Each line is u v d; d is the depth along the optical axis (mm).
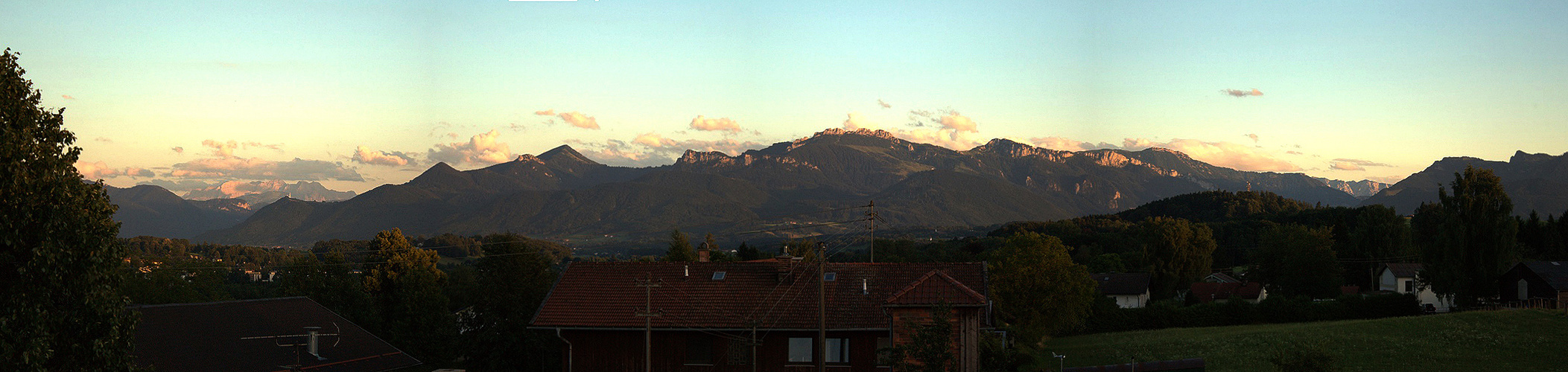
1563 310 63969
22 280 21969
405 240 76875
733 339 41188
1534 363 46969
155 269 69125
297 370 38938
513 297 57406
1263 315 83812
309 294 75188
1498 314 63031
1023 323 67562
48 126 23312
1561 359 47594
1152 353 60625
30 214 21953
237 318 43969
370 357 44719
